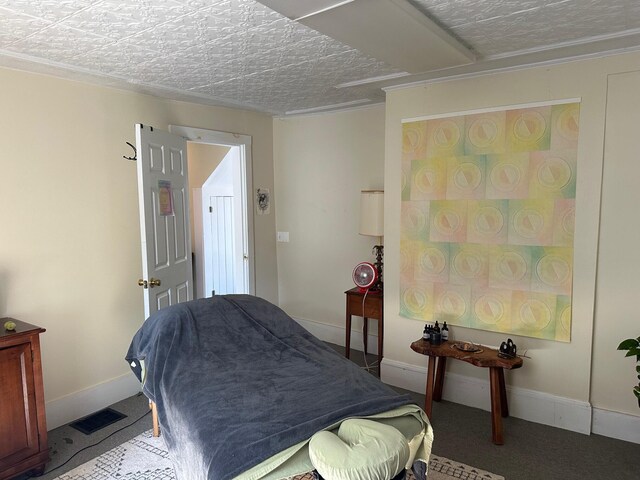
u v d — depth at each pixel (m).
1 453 2.28
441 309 3.23
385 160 3.42
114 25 2.02
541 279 2.83
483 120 2.96
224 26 2.04
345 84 3.22
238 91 3.42
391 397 1.96
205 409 1.90
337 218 4.34
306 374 2.19
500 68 2.82
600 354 2.73
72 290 3.01
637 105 2.51
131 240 3.37
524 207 2.85
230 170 4.86
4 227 2.66
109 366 3.26
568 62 2.65
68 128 2.95
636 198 2.55
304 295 4.69
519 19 2.03
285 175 4.66
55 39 2.20
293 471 1.62
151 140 3.11
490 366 2.66
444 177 3.14
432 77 3.02
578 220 2.70
